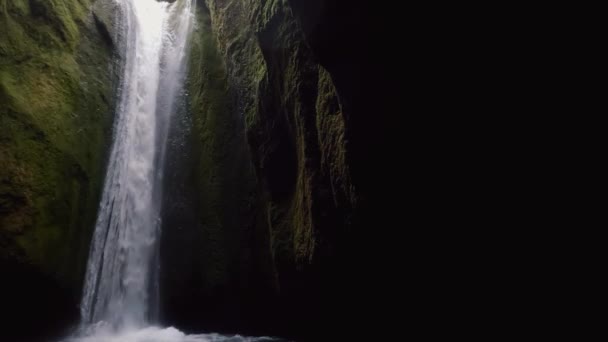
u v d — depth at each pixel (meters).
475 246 6.75
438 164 6.54
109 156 12.62
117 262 12.17
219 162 12.32
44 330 10.70
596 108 5.15
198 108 13.23
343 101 6.94
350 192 7.42
